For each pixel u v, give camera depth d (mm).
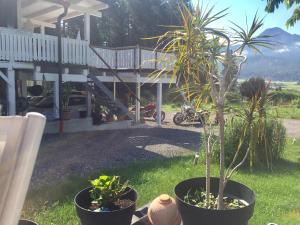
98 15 12922
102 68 13359
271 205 5035
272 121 7586
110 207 3361
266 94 3371
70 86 12109
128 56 13422
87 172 6508
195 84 3439
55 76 11359
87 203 3521
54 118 11445
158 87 14023
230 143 7277
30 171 1915
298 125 16734
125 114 12758
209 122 3664
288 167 7480
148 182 5867
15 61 10352
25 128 1879
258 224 4348
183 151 9031
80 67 11930
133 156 8203
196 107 3438
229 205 3357
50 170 6578
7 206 1899
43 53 10969
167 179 6082
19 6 12039
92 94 12398
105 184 3395
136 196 3510
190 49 3123
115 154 8320
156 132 12477
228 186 3652
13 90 10398
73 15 14758
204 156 7559
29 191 5238
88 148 8891
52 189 5352
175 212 3150
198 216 3090
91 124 12125
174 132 12609
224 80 3205
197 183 3750
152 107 16812
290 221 4492
